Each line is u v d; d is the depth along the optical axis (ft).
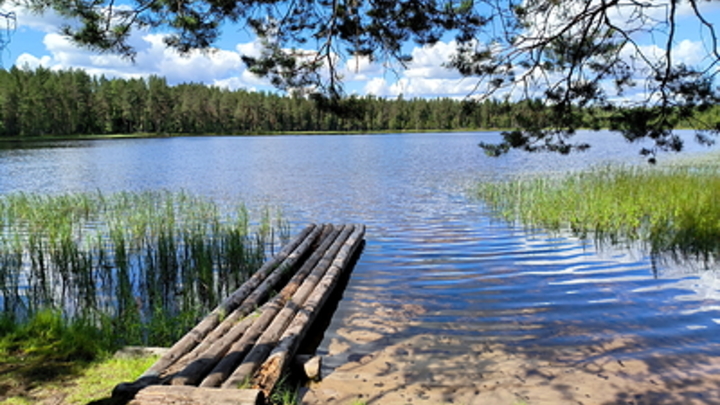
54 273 26.03
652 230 32.14
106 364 14.07
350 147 166.71
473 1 17.03
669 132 17.04
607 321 18.53
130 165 98.53
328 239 30.68
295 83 18.81
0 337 15.70
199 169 89.56
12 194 51.70
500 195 49.42
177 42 17.61
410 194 55.11
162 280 25.03
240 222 36.45
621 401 13.17
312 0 17.71
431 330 18.13
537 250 29.40
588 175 58.75
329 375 14.89
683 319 18.53
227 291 23.47
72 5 14.93
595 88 17.56
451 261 27.55
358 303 21.18
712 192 38.50
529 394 13.61
